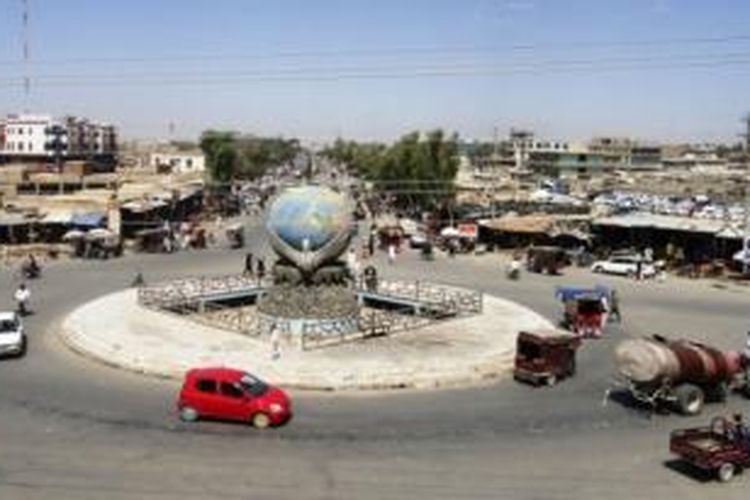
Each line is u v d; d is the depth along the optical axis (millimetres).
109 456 26578
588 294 50969
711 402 34000
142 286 54844
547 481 25234
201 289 52500
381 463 26422
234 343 40188
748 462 25953
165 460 26312
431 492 24188
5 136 172125
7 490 23688
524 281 65875
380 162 141750
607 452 27922
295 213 43344
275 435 28875
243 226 102875
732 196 127875
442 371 36188
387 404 32781
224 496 23594
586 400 33969
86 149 190125
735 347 44688
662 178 173625
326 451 27406
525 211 101062
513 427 30312
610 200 112625
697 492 24688
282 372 35281
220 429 29438
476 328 44438
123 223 86500
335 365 36406
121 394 33375
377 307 52719
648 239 80125
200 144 199250
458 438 28969
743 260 69250
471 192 122688
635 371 32531
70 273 65562
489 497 23922
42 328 45750
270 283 50594
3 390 33562
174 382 35344
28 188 107938
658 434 29922
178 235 86938
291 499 23500
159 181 124938
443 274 68188
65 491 23719
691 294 61750
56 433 28656
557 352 36188
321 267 43906
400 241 86875
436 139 118125
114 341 39906
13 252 73750
